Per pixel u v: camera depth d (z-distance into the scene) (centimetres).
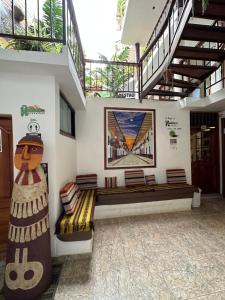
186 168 502
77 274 217
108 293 187
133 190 410
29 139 208
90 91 493
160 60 516
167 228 338
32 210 191
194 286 194
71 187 314
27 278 184
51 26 227
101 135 454
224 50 312
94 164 450
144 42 676
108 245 281
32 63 218
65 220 257
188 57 324
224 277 207
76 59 307
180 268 224
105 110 455
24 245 187
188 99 466
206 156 560
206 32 274
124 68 541
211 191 563
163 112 487
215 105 462
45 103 251
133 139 468
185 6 257
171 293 185
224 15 249
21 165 197
